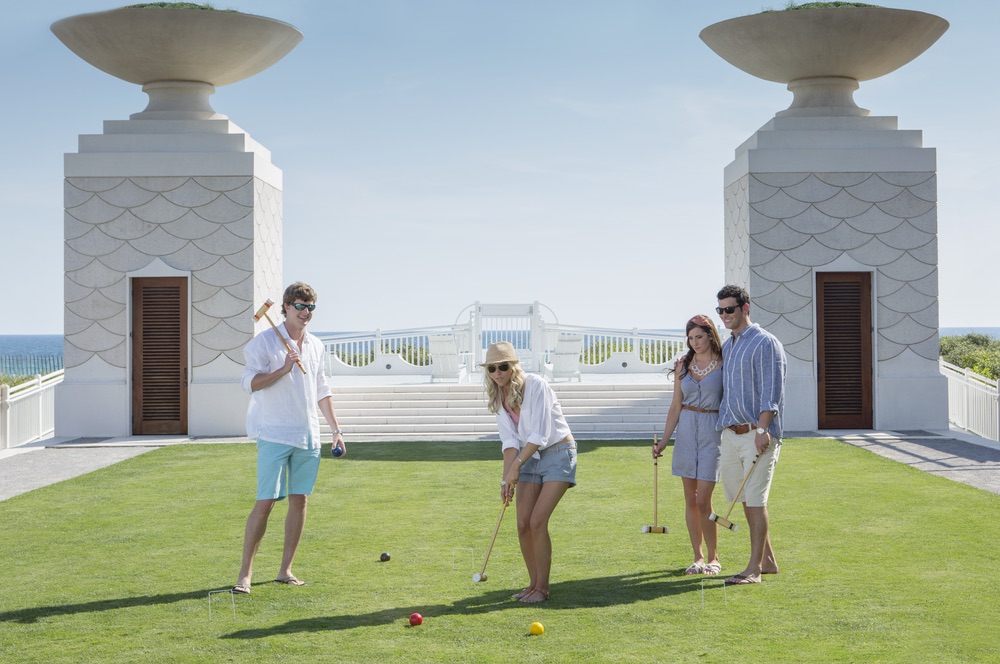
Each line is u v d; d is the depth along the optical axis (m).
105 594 6.36
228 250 16.09
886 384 16.12
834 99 16.67
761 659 4.93
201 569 7.05
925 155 16.23
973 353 25.14
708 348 6.80
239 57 16.12
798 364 16.22
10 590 6.49
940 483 10.69
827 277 16.27
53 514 9.34
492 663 4.90
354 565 7.11
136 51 15.83
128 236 16.08
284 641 5.29
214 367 16.09
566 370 18.77
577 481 11.09
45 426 16.72
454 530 8.39
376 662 4.94
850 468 11.87
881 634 5.34
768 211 16.23
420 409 16.81
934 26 15.73
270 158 17.94
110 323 16.08
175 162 16.08
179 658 5.03
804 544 7.69
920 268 16.25
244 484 11.12
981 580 6.52
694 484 6.86
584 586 6.42
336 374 21.97
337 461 12.98
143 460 13.23
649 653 5.04
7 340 178.38
